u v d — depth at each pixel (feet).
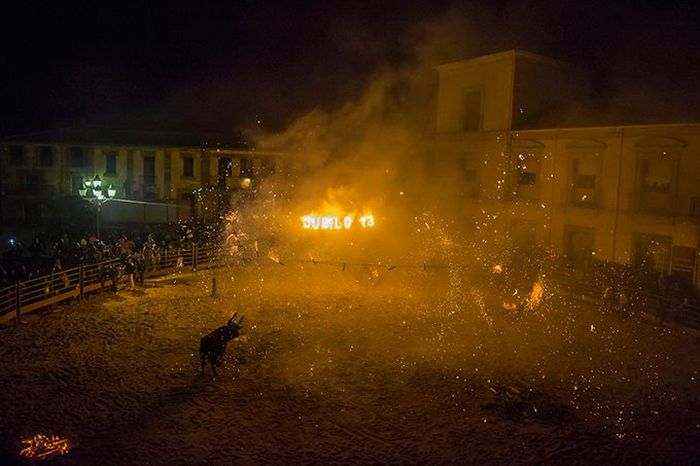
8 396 48.75
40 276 76.54
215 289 82.43
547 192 106.73
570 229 102.83
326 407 48.65
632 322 75.72
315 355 60.23
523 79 114.21
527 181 111.55
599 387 54.60
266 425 45.34
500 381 55.01
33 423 44.45
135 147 151.53
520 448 43.14
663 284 80.28
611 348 65.31
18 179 153.69
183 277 94.43
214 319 71.20
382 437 44.09
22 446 41.01
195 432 43.91
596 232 98.22
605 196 96.84
